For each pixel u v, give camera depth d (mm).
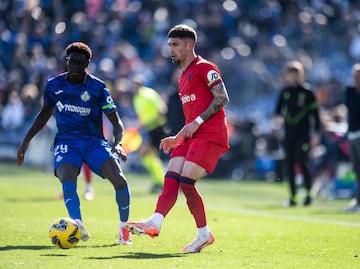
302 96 42656
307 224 31938
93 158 23750
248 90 63031
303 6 77000
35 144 67438
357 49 68312
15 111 70250
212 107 22734
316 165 51062
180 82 23578
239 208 39656
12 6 81812
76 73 23484
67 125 23906
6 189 45969
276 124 59406
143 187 51688
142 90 48094
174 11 76125
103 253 22031
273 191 51719
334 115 53000
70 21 79250
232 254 22766
